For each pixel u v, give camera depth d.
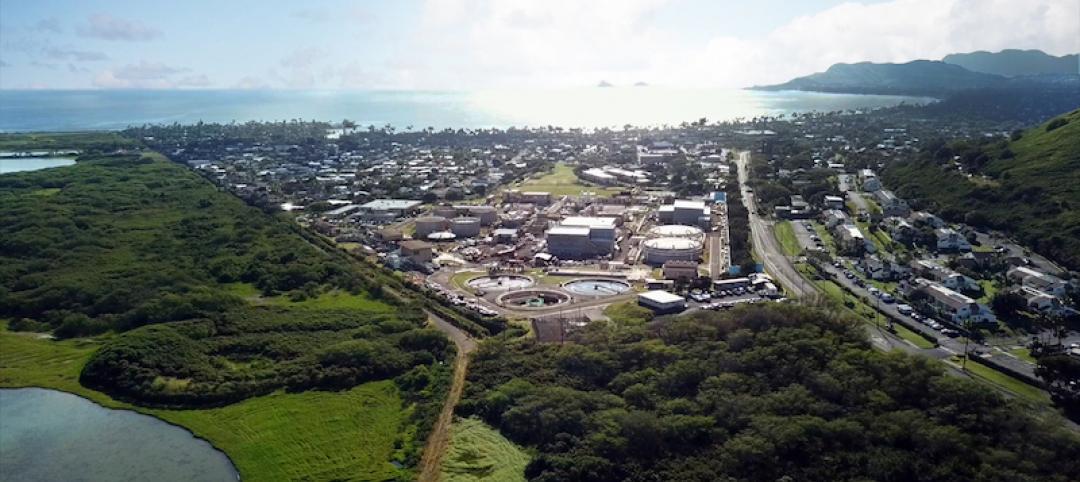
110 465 130.88
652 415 128.62
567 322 185.62
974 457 112.44
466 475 122.25
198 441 139.12
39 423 145.88
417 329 180.00
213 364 168.00
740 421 127.19
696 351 153.12
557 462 120.81
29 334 191.88
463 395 149.38
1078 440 117.50
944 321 186.38
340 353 166.38
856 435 119.44
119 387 159.12
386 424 141.88
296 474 126.00
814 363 142.62
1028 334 178.25
